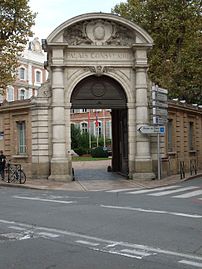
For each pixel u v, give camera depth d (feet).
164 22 124.36
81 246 27.94
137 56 85.40
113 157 107.14
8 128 94.84
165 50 129.18
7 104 93.71
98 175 97.35
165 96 84.69
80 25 85.30
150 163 85.30
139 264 23.40
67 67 84.99
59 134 83.71
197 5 125.70
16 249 27.27
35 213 42.70
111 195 60.49
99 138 229.66
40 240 29.99
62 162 83.15
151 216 39.73
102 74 85.51
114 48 85.40
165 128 90.38
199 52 117.39
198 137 114.42
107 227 34.40
